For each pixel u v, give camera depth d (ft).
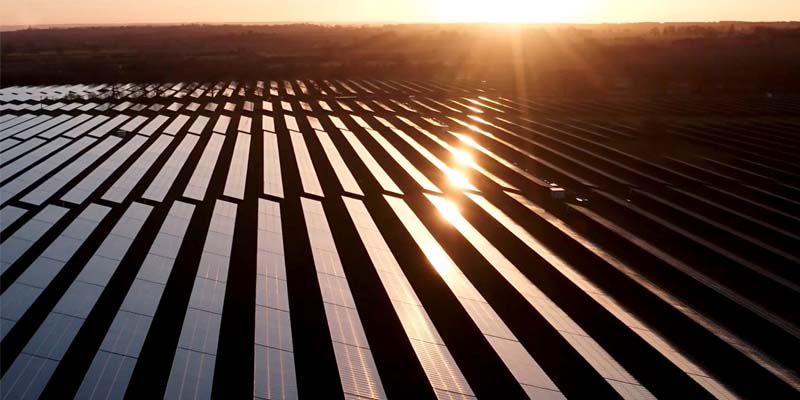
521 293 72.90
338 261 76.69
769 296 80.53
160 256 72.13
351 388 50.39
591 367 57.98
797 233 104.22
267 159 133.90
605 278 83.61
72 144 138.21
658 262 85.87
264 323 57.98
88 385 46.19
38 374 47.26
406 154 152.87
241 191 107.34
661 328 71.15
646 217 104.58
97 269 66.85
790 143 172.76
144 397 51.70
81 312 57.31
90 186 104.12
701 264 89.56
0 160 119.34
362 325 64.54
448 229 97.66
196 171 118.21
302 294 71.77
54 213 84.33
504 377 58.75
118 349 51.26
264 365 51.19
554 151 156.25
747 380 61.41
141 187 109.40
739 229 105.29
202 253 74.43
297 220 97.66
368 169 130.62
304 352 59.67
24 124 160.35
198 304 60.34
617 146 172.04
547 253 86.89
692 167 144.46
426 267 81.66
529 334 67.10
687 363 59.57
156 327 62.28
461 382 53.62
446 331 66.18
